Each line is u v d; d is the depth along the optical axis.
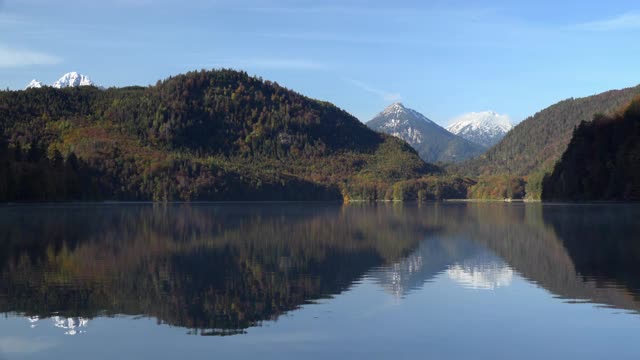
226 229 92.00
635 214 119.81
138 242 69.81
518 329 29.83
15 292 38.66
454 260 53.62
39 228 88.88
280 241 72.19
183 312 33.34
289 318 32.00
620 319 31.45
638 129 193.00
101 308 34.28
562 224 95.19
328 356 26.05
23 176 191.12
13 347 27.23
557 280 42.19
